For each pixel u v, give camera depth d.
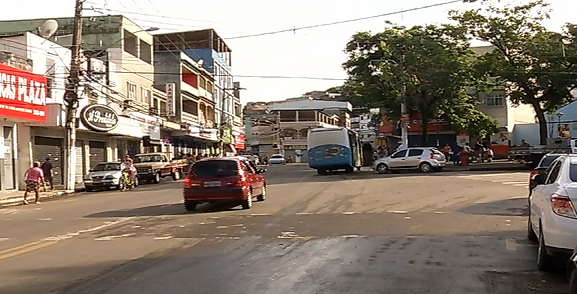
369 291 7.96
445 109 46.53
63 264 10.20
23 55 32.47
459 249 11.05
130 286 8.43
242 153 88.12
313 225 14.50
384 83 47.75
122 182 32.88
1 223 17.22
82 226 15.72
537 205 10.11
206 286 8.34
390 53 45.59
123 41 46.28
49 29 35.91
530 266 9.54
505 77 41.50
